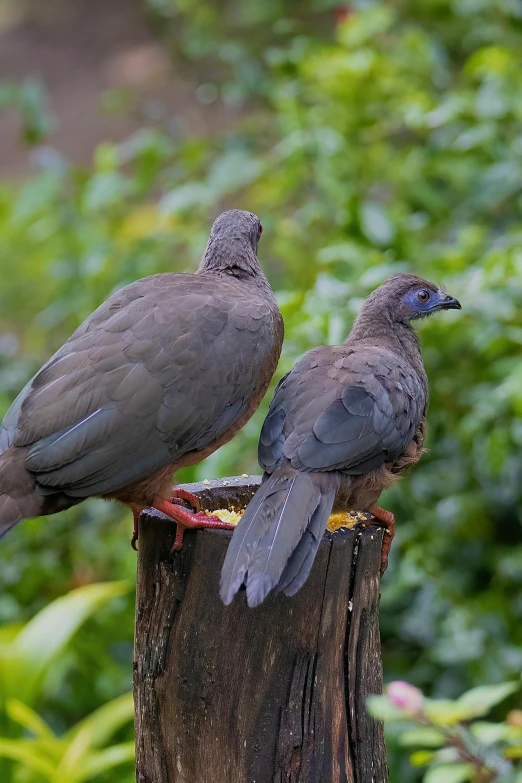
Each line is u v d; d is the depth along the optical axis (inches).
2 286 705.0
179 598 263.3
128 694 403.2
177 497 302.2
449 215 498.9
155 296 301.1
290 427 278.4
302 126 490.6
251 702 256.4
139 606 272.7
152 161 503.5
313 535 252.1
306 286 471.2
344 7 548.1
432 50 506.9
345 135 490.6
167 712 263.7
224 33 627.2
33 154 553.9
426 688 434.6
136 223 508.7
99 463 277.4
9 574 478.6
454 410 444.5
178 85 830.5
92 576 486.3
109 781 403.9
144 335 289.6
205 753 259.1
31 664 365.7
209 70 646.5
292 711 256.7
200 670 259.3
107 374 283.6
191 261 510.6
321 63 501.0
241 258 333.1
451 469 457.4
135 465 282.2
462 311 392.8
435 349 434.6
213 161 531.2
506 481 447.8
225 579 237.8
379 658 275.4
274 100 539.2
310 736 257.8
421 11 558.3
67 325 562.9
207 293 306.5
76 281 524.7
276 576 237.0
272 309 317.1
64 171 527.5
